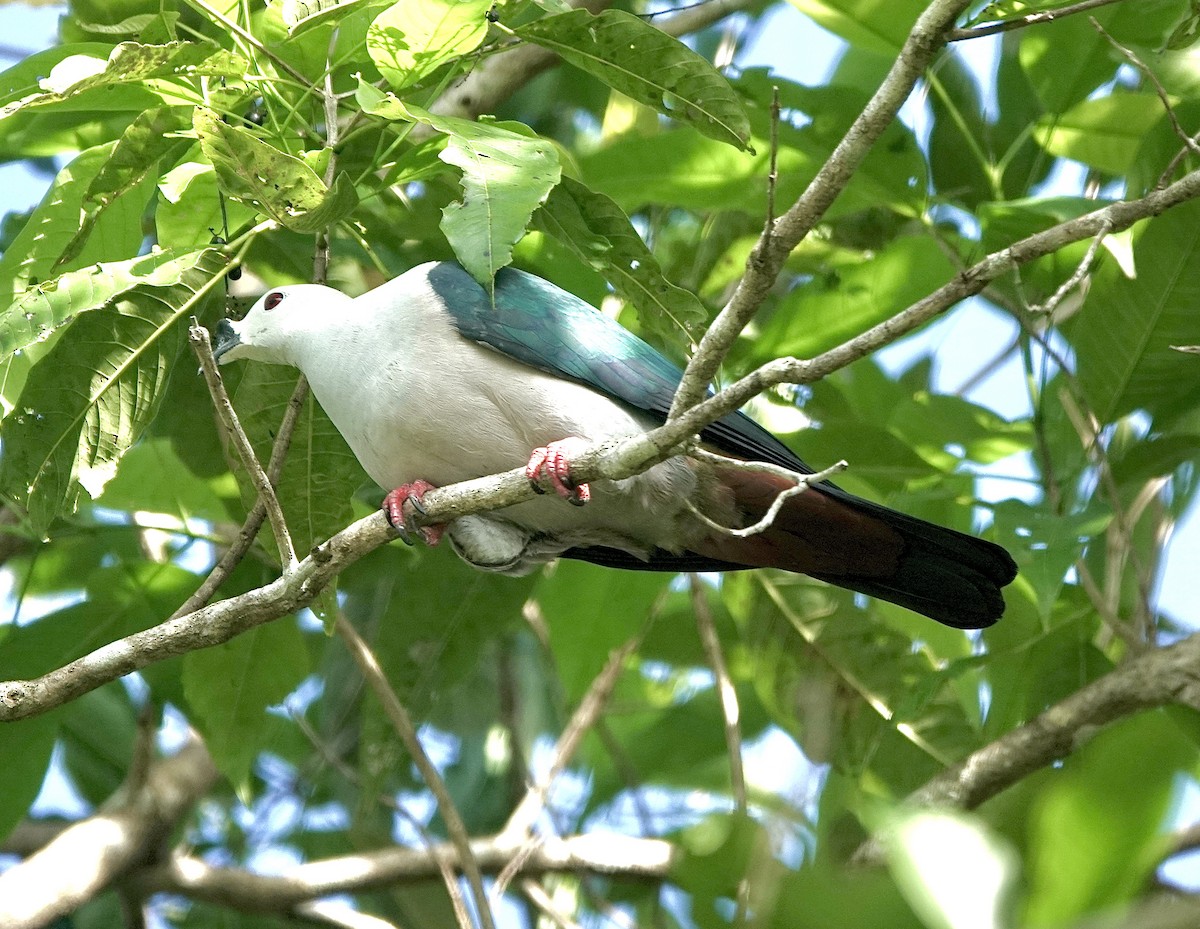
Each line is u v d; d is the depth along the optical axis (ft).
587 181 33.35
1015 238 31.27
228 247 25.67
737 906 13.60
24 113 31.19
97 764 42.16
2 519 35.19
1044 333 32.53
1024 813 14.12
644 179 33.50
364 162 27.84
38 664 33.01
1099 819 11.74
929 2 31.42
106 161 24.85
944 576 28.22
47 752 33.32
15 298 25.66
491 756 43.14
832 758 34.37
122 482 34.30
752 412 35.19
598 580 34.88
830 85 32.01
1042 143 34.12
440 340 26.32
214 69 24.58
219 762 33.09
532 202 22.12
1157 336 31.50
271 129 26.63
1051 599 27.43
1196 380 31.94
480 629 34.30
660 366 28.07
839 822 24.03
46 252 28.35
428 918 38.88
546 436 26.40
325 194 22.62
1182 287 31.07
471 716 43.19
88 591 33.42
